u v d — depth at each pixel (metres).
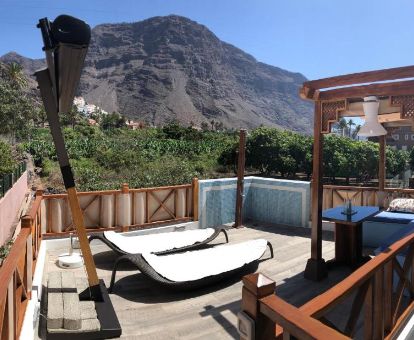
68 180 3.51
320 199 4.61
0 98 32.25
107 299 3.68
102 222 6.05
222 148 43.47
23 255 2.83
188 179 20.78
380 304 2.40
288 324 1.30
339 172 36.06
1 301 1.78
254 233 6.87
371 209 5.30
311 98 4.51
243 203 7.89
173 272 4.07
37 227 4.53
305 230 7.07
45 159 26.20
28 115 35.38
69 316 3.04
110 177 22.06
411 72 3.61
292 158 37.56
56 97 3.43
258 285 1.45
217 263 4.42
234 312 3.67
